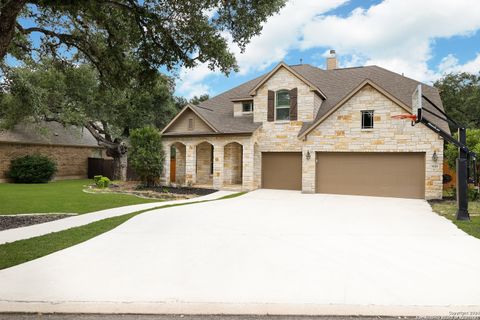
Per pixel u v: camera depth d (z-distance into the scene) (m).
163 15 9.52
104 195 16.66
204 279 5.10
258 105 20.23
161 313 4.07
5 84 13.16
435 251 6.64
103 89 12.38
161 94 26.91
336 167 17.62
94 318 3.95
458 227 9.01
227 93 25.52
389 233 8.26
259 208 12.34
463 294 4.54
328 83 22.47
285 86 19.52
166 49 9.98
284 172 19.75
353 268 5.61
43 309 4.09
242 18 9.09
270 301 4.32
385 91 16.20
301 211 11.68
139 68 10.73
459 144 10.20
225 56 10.05
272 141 19.81
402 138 16.02
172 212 11.25
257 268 5.62
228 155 21.30
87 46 11.37
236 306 4.18
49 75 19.53
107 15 10.13
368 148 16.73
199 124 20.77
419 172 15.84
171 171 25.33
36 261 5.92
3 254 6.35
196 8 9.05
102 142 26.34
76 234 8.02
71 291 4.60
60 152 27.69
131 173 27.03
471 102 28.81
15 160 23.59
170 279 5.09
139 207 12.57
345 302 4.29
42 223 9.52
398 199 15.39
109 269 5.52
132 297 4.41
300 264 5.83
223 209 12.02
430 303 4.26
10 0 7.41
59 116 22.62
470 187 14.03
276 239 7.61
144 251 6.60
